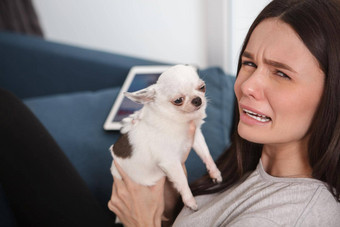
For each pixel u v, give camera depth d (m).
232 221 0.87
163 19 3.33
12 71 3.13
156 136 1.15
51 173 1.38
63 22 3.85
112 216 1.60
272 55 0.80
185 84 1.09
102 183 1.70
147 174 1.20
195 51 3.35
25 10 3.74
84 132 2.01
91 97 2.37
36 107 2.28
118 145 1.26
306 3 0.77
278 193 0.85
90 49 2.94
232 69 3.12
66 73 2.93
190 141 1.17
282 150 0.95
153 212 1.22
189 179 1.57
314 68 0.77
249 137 0.91
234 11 2.76
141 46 3.64
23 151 1.41
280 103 0.81
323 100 0.79
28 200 1.34
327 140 0.82
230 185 1.16
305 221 0.79
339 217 0.83
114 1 3.47
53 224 1.31
